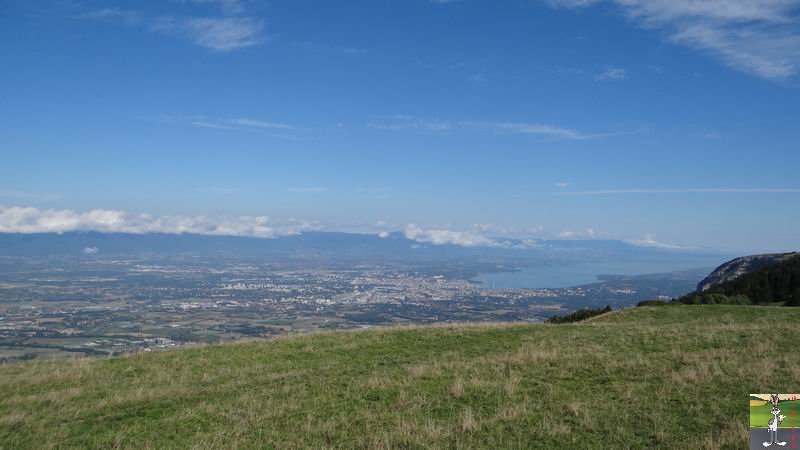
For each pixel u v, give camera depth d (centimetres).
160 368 1989
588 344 2038
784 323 2397
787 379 1382
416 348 2252
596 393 1367
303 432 1173
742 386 1341
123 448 1109
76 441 1152
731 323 2550
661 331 2217
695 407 1224
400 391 1430
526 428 1158
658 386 1386
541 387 1429
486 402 1327
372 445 1082
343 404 1352
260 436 1157
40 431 1211
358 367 1852
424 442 1092
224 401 1420
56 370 1938
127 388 1673
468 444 1083
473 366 1684
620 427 1138
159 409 1376
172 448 1099
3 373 1975
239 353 2244
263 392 1494
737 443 1022
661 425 1136
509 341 2303
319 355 2181
